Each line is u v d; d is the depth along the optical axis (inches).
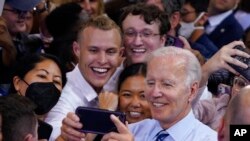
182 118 177.3
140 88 202.8
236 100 142.1
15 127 153.3
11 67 199.5
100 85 204.7
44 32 243.1
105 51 203.8
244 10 317.1
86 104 204.2
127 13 225.6
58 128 192.2
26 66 193.0
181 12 266.1
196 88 177.8
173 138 177.3
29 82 191.5
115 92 208.7
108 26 204.4
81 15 239.9
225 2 305.6
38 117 189.3
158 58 176.4
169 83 174.1
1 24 211.2
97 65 203.5
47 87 187.9
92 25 204.7
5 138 153.0
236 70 193.2
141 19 223.1
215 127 205.3
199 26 278.8
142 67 204.8
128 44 224.5
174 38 241.4
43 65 194.1
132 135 169.8
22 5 231.0
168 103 174.6
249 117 140.4
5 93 199.5
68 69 224.1
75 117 172.7
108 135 169.5
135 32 223.8
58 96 189.8
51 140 189.3
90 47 203.6
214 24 307.6
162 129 179.8
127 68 206.4
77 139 173.9
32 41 239.0
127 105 203.8
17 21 233.0
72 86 203.2
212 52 276.8
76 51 212.1
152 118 190.2
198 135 176.6
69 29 236.8
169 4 256.8
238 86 196.5
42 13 248.4
